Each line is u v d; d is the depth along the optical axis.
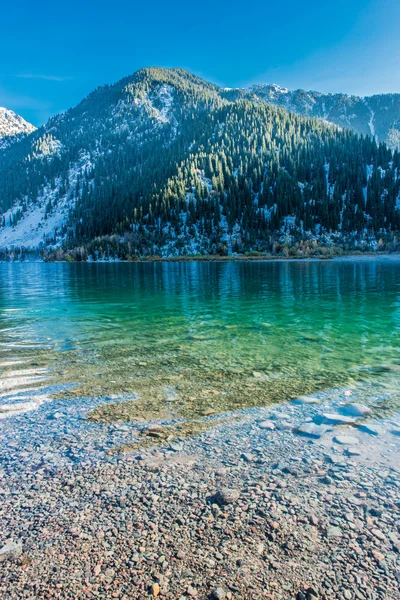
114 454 4.41
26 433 4.96
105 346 9.89
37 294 24.58
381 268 57.03
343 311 15.72
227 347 9.71
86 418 5.43
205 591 2.52
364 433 4.86
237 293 23.77
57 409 5.75
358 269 54.50
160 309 16.89
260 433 4.92
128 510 3.40
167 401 6.07
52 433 4.96
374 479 3.83
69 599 2.46
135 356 8.87
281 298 20.70
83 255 140.50
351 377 7.20
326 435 4.82
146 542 3.00
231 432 4.96
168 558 2.83
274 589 2.54
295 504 3.46
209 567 2.74
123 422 5.30
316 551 2.89
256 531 3.12
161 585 2.57
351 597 2.47
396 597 2.47
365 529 3.13
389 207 139.62
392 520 3.23
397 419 5.27
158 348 9.66
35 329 12.31
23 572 2.69
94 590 2.54
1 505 3.46
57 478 3.92
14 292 26.19
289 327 12.41
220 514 3.33
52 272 61.44
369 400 6.02
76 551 2.90
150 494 3.63
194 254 127.75
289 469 4.04
